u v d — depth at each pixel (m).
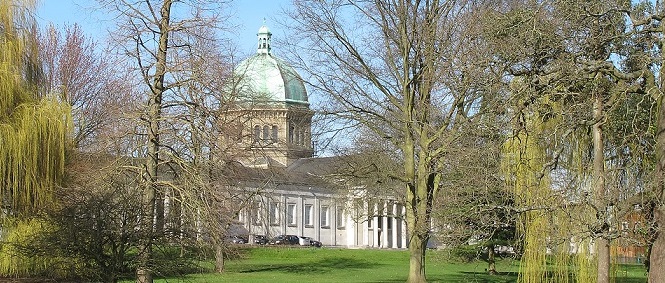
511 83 21.88
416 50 35.09
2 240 28.94
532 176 24.59
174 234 21.59
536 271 27.28
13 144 29.83
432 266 62.69
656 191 18.70
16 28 34.06
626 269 29.23
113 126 25.66
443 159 34.25
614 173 22.06
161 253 21.81
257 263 68.31
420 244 36.75
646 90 19.27
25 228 28.59
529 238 26.52
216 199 25.09
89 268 20.75
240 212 53.09
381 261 75.75
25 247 21.89
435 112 35.00
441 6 33.94
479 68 23.48
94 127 42.12
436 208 33.62
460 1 32.84
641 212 19.77
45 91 34.59
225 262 64.06
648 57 19.06
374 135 38.69
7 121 30.83
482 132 24.86
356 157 38.44
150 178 23.20
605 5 20.05
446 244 33.16
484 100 26.66
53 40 56.28
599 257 24.80
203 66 24.83
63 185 30.17
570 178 25.11
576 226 21.17
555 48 20.19
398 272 60.59
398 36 36.06
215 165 25.88
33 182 30.02
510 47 21.09
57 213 21.55
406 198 38.34
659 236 18.64
